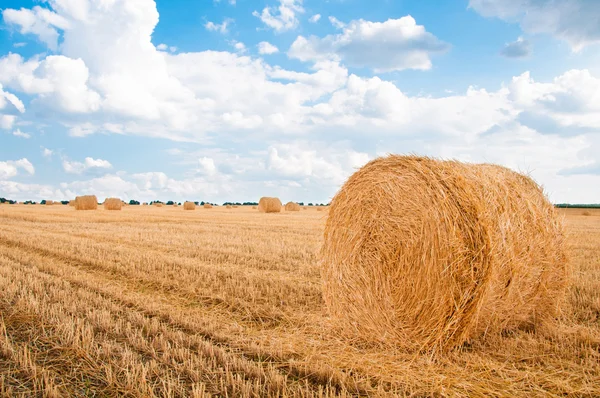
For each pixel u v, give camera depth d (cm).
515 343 548
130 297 749
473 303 531
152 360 467
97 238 1550
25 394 407
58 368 461
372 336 606
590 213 4475
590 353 509
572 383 434
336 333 625
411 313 568
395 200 604
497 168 671
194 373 441
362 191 655
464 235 537
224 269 991
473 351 538
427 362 503
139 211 4088
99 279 905
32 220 2488
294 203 4453
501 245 546
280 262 1094
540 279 603
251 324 640
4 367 462
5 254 1171
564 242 641
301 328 630
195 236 1638
